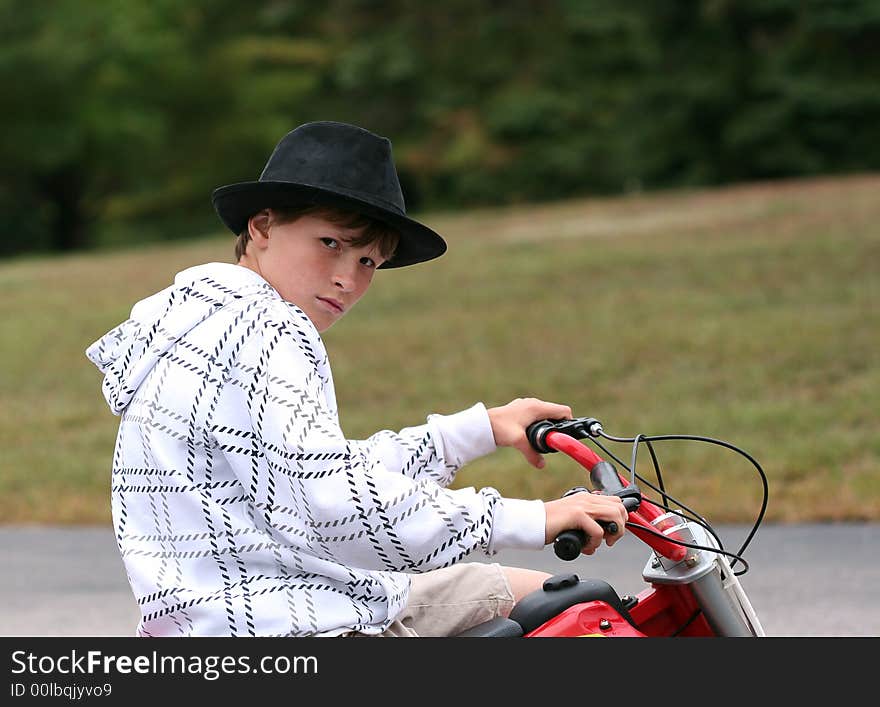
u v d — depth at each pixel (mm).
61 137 122750
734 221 53688
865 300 34406
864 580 14625
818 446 20953
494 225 63719
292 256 7094
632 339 32344
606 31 107438
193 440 6703
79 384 33062
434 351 33281
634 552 16812
